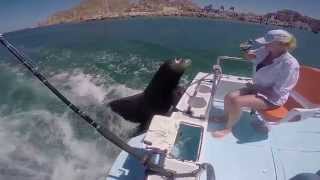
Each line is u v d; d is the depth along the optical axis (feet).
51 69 12.32
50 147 8.52
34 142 8.76
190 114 6.19
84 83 11.45
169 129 5.17
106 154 8.12
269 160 6.20
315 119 7.26
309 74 7.20
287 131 6.89
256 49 6.27
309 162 6.19
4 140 8.82
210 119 6.97
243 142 6.56
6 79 11.78
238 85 7.53
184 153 5.36
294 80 6.02
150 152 4.91
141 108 8.23
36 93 10.94
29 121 9.57
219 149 6.38
